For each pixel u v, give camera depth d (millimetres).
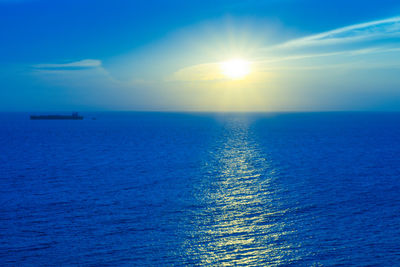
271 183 61406
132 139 155375
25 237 36438
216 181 63531
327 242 35062
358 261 31188
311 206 46812
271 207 46406
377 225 39406
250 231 38062
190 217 42625
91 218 42375
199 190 56344
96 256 32312
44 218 42281
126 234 37312
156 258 32031
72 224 40219
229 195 52938
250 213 44000
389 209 45281
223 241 35469
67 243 35000
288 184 60562
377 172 72188
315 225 39625
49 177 67875
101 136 172000
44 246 34344
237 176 68250
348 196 51875
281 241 35375
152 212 44625
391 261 31078
